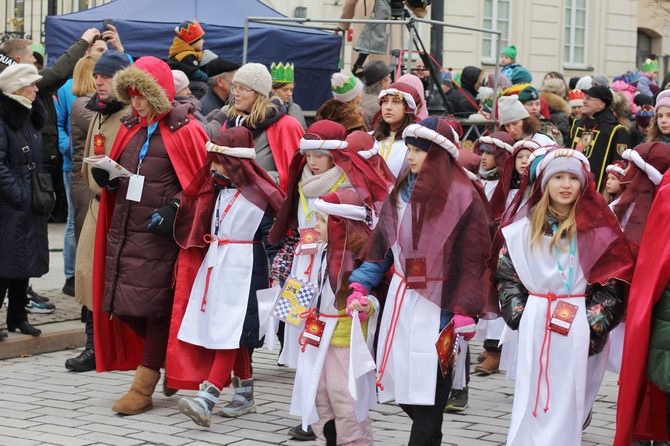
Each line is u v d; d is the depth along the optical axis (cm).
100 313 750
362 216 585
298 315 595
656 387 576
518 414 529
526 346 529
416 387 536
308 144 605
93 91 952
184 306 703
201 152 716
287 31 1319
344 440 586
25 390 778
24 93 858
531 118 872
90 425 685
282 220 642
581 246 525
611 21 2953
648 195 632
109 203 744
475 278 536
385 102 707
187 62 1052
